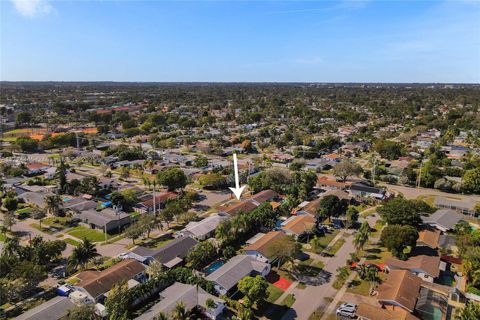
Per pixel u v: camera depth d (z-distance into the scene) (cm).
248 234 9725
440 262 8181
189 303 6272
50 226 10256
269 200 12319
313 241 9100
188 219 10519
